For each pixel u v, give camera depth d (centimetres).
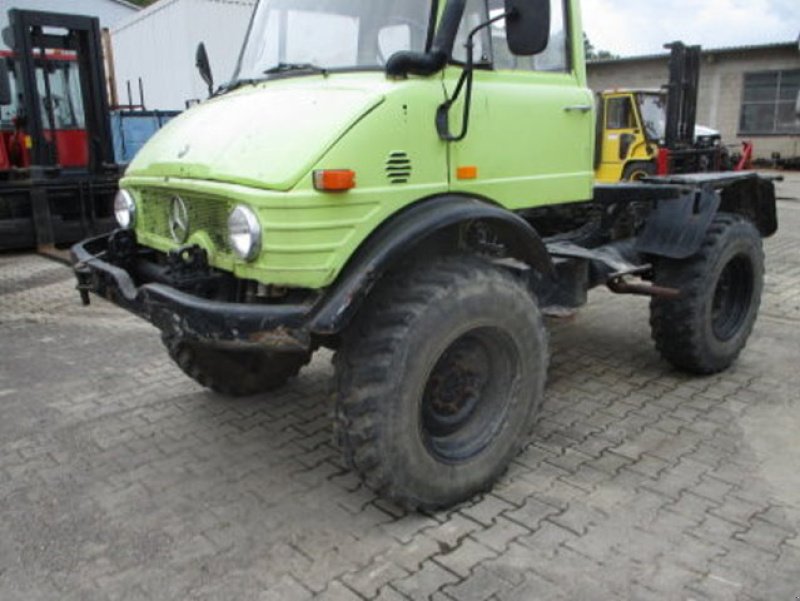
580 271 375
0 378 480
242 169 268
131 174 343
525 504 311
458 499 307
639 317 586
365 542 288
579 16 353
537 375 325
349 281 262
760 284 468
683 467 340
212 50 1305
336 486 331
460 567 271
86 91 921
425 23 294
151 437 386
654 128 1297
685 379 451
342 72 309
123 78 1602
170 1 1304
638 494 317
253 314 258
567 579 262
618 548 279
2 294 715
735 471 336
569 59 353
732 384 443
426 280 282
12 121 988
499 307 297
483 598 254
